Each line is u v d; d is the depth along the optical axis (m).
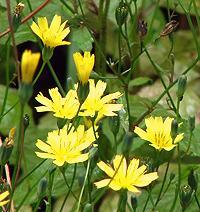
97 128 0.35
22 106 0.31
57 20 0.35
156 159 0.35
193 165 0.44
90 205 0.32
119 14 0.39
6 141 0.33
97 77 0.40
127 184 0.32
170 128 0.35
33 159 0.45
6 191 0.32
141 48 0.40
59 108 0.34
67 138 0.33
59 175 0.41
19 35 0.45
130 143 0.31
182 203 0.35
